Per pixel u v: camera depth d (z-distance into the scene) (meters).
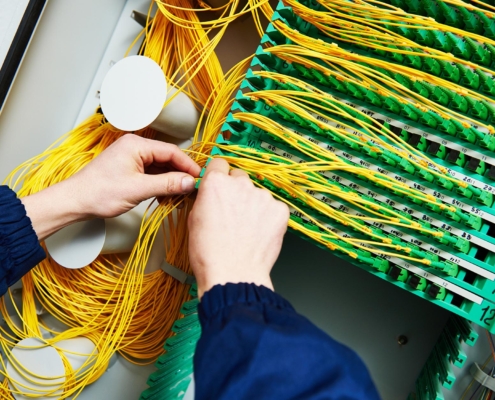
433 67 0.67
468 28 0.67
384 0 0.72
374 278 1.00
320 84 0.74
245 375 0.40
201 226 0.56
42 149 0.99
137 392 1.00
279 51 0.72
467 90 0.63
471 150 0.65
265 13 0.86
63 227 0.78
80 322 0.93
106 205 0.75
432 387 0.80
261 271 0.54
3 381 0.93
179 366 0.86
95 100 1.05
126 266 0.84
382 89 0.66
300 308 1.02
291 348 0.42
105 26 1.02
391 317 0.98
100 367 0.89
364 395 0.41
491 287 0.65
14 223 0.70
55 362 0.88
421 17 0.64
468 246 0.67
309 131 0.74
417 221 0.68
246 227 0.56
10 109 0.84
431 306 0.97
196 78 0.95
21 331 0.92
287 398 0.40
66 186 0.75
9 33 0.76
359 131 0.67
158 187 0.73
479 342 0.92
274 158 0.72
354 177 0.72
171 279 0.95
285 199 0.74
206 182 0.59
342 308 1.00
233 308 0.46
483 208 0.65
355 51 0.74
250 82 0.77
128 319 0.94
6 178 0.87
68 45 0.93
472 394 0.91
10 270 0.72
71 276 0.95
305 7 0.70
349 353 0.44
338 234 0.72
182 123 0.94
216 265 0.53
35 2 0.78
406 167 0.67
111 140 0.96
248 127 0.78
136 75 0.82
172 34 0.97
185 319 0.83
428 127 0.68
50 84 0.93
